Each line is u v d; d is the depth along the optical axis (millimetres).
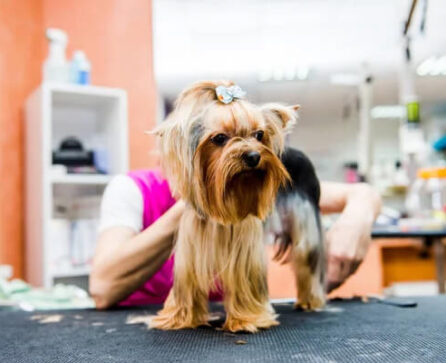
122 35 3381
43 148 2832
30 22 3363
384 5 4906
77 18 3395
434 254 3434
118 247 1543
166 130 1129
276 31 5461
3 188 3076
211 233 1194
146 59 3393
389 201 5203
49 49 3174
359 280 3320
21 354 970
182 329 1183
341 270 1597
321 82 5945
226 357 874
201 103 1143
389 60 4965
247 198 1178
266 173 1169
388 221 3602
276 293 2873
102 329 1209
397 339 964
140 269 1487
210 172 1132
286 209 1467
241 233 1199
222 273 1189
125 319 1353
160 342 1031
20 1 3264
